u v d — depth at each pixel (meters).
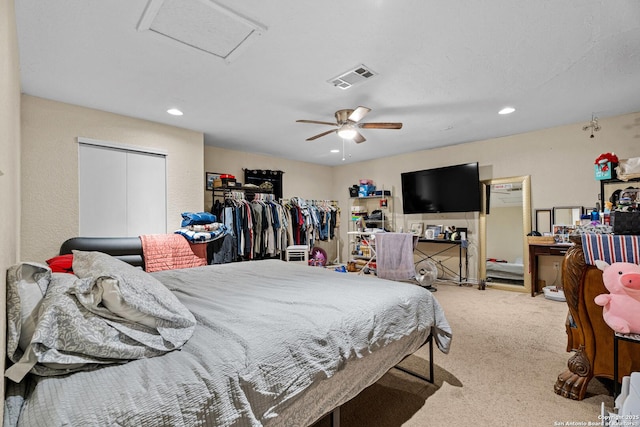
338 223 6.57
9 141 1.14
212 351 0.97
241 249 4.57
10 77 1.23
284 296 1.57
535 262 4.26
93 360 0.86
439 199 5.06
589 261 1.67
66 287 1.03
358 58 2.29
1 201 0.72
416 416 1.59
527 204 4.33
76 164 3.13
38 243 2.90
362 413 1.62
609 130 3.70
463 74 2.55
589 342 1.71
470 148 4.90
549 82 2.71
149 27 1.89
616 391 1.50
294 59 2.29
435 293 4.34
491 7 1.74
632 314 1.40
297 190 6.36
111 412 0.71
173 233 3.78
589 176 3.85
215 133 4.26
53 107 3.00
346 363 1.22
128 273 1.13
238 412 0.88
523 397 1.75
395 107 3.30
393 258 4.55
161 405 0.77
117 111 3.34
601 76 2.60
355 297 1.57
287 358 1.05
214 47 2.12
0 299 0.64
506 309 3.52
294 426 1.03
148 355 0.94
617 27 1.92
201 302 1.46
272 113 3.46
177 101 3.08
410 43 2.10
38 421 0.66
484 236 4.81
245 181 5.45
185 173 3.99
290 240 5.36
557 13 1.79
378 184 6.16
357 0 1.67
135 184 3.56
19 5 1.66
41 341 0.79
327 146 5.10
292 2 1.69
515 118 3.71
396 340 1.50
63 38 1.99
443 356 2.29
